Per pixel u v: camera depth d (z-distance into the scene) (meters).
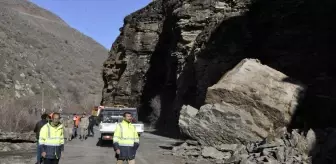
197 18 36.44
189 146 17.17
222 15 34.25
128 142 9.54
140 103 54.81
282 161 12.12
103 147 20.08
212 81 29.95
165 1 55.22
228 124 16.34
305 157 12.56
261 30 28.05
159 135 34.09
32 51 109.31
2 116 25.38
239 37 29.61
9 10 136.75
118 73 61.06
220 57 30.22
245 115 16.41
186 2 37.94
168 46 49.97
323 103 17.86
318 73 20.81
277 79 17.94
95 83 120.69
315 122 17.22
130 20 60.56
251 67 18.50
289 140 13.60
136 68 56.66
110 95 60.78
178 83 36.88
